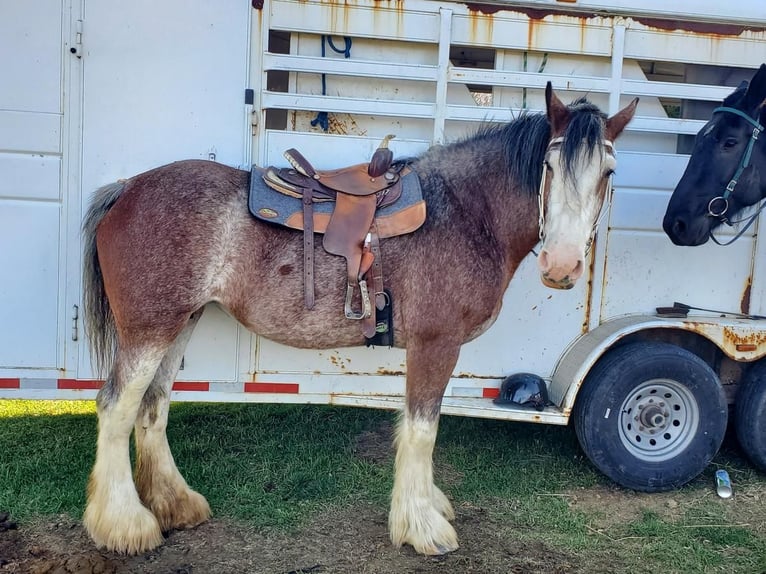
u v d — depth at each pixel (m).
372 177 2.80
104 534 2.64
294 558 2.70
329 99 3.21
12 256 3.05
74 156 3.06
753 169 3.20
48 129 3.03
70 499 3.07
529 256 3.37
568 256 2.40
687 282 3.52
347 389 3.29
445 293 2.71
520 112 3.09
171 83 3.10
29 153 3.03
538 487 3.45
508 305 3.39
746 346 3.39
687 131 3.43
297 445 3.91
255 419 4.39
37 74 3.00
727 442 4.12
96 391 3.16
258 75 3.15
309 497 3.24
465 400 3.37
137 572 2.55
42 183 3.04
